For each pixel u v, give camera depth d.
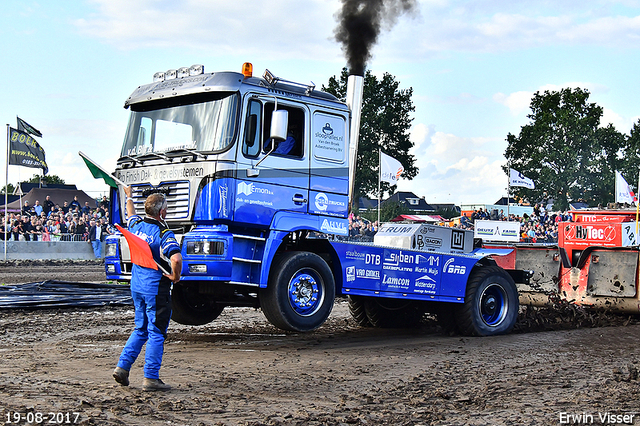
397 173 25.62
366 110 60.19
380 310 10.86
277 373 6.66
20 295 13.20
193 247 7.82
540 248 12.45
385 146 62.09
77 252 26.67
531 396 5.89
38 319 10.82
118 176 8.84
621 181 25.41
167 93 8.47
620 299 11.44
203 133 8.10
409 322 11.08
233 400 5.39
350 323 11.46
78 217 27.70
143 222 5.90
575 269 12.01
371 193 60.09
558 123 58.41
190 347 8.37
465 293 10.04
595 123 62.91
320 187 8.84
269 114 8.31
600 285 11.70
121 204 8.76
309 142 8.74
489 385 6.28
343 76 46.94
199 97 8.27
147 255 5.70
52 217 27.44
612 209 13.38
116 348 7.98
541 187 58.12
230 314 12.12
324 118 8.95
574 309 11.60
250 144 8.11
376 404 5.48
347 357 7.79
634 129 57.72
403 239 9.65
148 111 8.75
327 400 5.57
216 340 9.08
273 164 8.32
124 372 5.67
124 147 8.90
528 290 12.38
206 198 7.87
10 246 25.03
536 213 35.44
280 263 8.20
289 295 8.24
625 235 12.74
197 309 9.73
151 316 5.67
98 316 11.30
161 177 8.31
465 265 10.09
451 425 4.93
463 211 39.78
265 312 8.25
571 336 9.85
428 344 9.05
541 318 11.30
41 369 6.47
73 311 11.95
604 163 56.97
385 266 9.17
